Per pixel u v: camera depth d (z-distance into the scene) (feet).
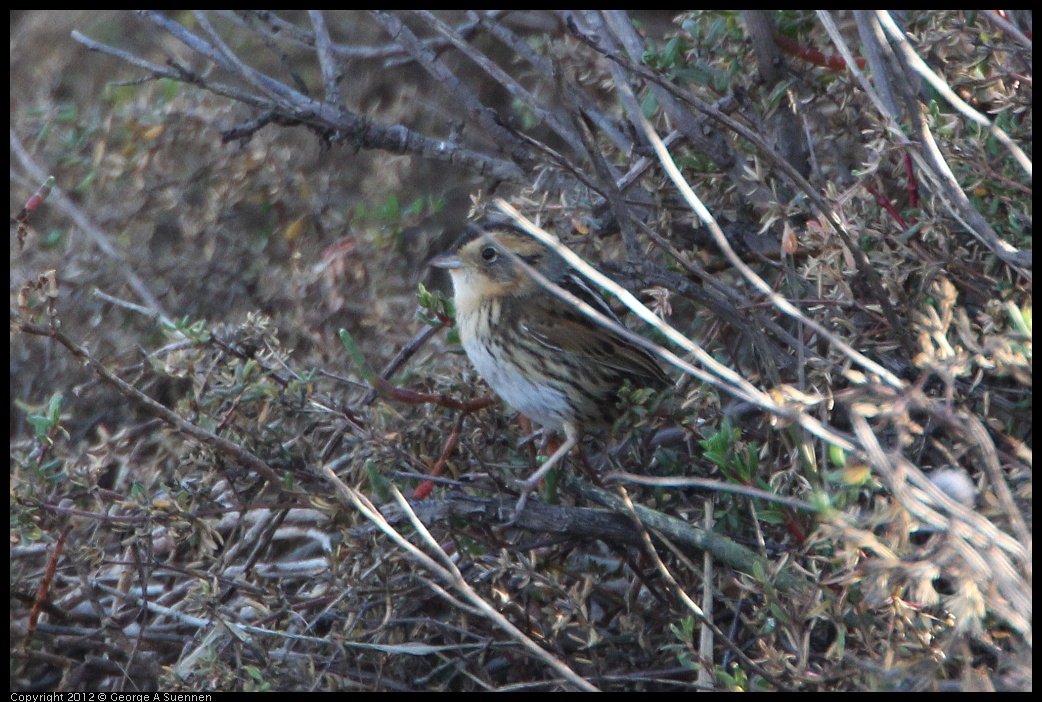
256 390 30.25
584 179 33.04
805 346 31.91
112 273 41.98
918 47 32.35
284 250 44.42
